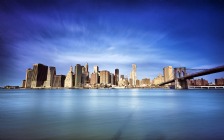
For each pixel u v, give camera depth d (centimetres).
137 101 4816
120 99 5881
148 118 1959
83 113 2384
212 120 1830
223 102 4388
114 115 2189
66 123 1680
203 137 1205
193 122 1716
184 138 1182
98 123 1684
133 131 1373
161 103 4166
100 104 3819
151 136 1238
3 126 1556
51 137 1223
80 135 1266
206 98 6306
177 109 2844
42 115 2208
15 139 1177
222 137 1201
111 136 1242
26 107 3167
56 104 3812
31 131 1375
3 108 3011
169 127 1498
